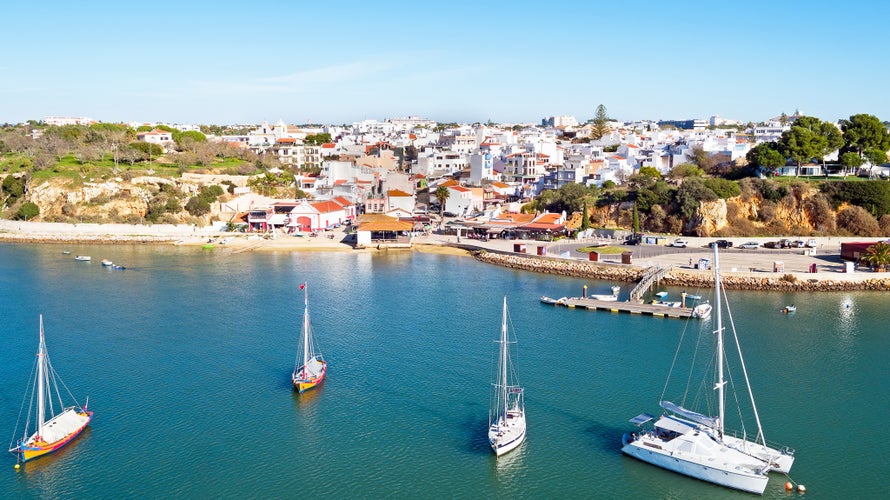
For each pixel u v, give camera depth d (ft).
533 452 234.99
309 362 304.71
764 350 331.77
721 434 232.12
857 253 503.61
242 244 652.07
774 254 545.44
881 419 256.32
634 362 316.60
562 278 500.74
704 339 349.20
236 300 431.02
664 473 223.30
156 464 227.20
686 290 456.45
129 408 266.98
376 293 452.35
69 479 218.38
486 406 269.44
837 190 626.23
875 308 406.62
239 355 326.24
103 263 547.90
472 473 222.48
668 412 260.01
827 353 326.65
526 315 398.01
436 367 310.65
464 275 513.04
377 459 230.68
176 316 392.27
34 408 267.39
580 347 338.13
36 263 556.92
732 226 623.77
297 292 453.99
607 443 240.94
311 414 263.08
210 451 235.61
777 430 247.91
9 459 231.30
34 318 386.32
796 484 214.48
